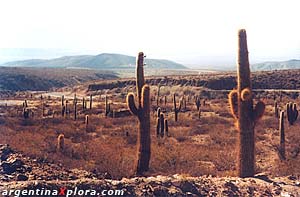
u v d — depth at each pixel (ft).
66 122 127.54
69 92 428.15
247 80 46.06
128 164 52.90
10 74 494.18
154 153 62.69
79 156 60.34
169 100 284.61
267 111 171.01
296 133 91.30
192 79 326.85
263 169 55.31
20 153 54.70
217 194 37.09
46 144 67.82
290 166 53.57
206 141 89.51
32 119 125.90
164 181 37.22
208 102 254.88
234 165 57.62
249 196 37.60
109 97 333.62
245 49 46.09
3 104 232.94
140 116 48.96
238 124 46.06
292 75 323.37
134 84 375.86
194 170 51.39
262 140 87.66
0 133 81.15
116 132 103.24
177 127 121.29
